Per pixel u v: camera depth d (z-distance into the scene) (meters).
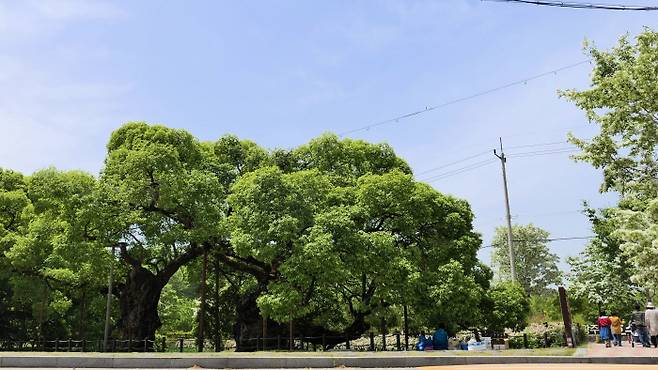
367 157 33.91
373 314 30.22
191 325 52.28
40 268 33.84
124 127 32.12
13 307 37.66
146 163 27.59
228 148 34.81
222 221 28.00
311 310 28.58
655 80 17.19
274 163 33.34
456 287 27.59
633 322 23.42
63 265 33.00
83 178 28.72
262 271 31.50
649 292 23.81
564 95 19.41
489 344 23.61
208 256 32.94
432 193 31.36
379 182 28.94
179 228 28.34
